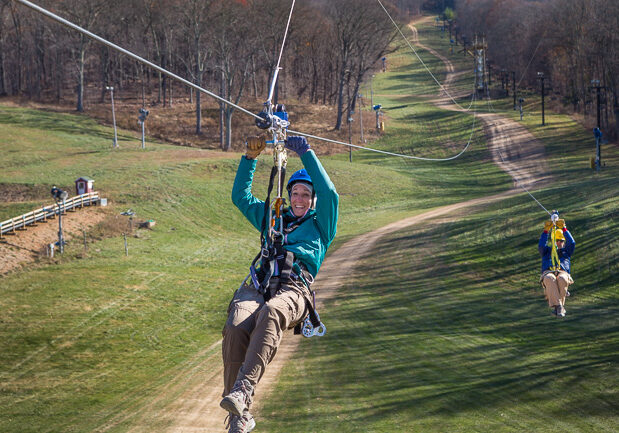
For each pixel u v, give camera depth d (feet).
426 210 181.57
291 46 355.77
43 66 378.32
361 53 326.03
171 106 350.23
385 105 402.93
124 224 161.58
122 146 259.39
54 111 315.58
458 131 321.93
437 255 117.70
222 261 137.69
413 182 232.32
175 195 190.49
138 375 72.79
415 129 331.36
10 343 85.35
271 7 295.28
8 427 58.08
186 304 103.71
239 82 335.26
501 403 51.11
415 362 64.95
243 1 294.05
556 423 45.80
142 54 339.57
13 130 269.85
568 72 389.39
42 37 337.72
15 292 109.09
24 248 137.49
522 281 98.58
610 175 212.43
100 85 388.98
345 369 63.41
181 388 64.44
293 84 404.77
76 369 75.92
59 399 65.51
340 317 86.22
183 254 143.23
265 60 327.47
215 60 306.14
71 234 150.10
